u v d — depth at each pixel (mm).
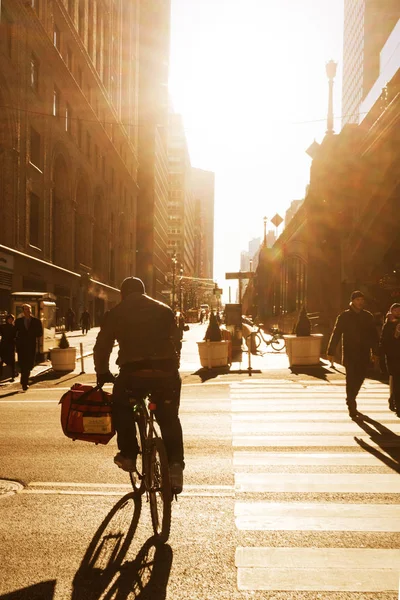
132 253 76750
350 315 9195
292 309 41719
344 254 29281
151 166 104625
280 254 47906
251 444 7301
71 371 18000
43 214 37062
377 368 16422
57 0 38938
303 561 3773
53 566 3727
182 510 4824
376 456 6629
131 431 4555
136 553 3920
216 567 3691
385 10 91375
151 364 4406
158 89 110438
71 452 7039
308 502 5004
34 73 35500
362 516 4641
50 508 4887
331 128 26344
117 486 5555
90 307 53188
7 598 3309
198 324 95438
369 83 90875
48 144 37844
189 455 6738
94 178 52188
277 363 20594
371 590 3357
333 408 10211
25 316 14078
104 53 58500
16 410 10734
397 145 20609
